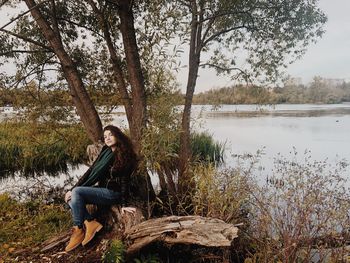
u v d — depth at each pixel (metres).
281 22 7.60
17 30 7.27
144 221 3.93
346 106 73.38
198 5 7.21
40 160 11.53
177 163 7.11
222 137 20.12
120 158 3.97
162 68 5.51
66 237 4.18
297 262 4.23
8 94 7.60
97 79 7.82
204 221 3.67
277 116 42.72
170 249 3.91
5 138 12.66
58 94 8.04
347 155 13.20
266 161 11.36
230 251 4.42
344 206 4.33
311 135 20.95
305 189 4.53
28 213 6.49
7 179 10.43
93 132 6.30
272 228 4.49
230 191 5.05
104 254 3.57
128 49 6.01
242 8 7.31
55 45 6.13
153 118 5.54
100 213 4.30
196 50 7.24
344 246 4.32
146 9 6.39
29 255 3.98
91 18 7.63
